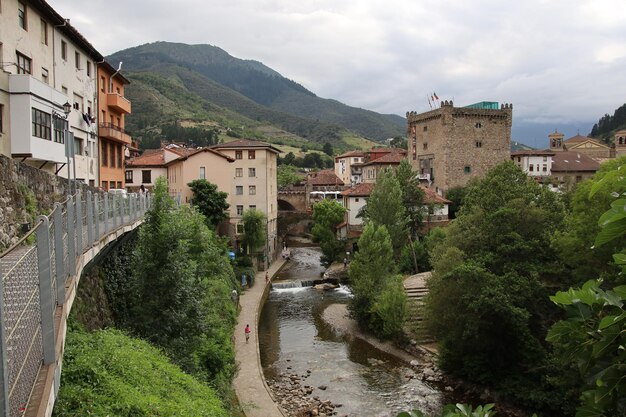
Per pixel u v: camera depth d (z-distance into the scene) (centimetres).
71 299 1147
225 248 5928
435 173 9612
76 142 4141
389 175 6300
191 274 2308
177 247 2227
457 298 3122
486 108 9925
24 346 702
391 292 4191
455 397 3177
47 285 820
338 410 2995
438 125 9456
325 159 19550
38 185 1933
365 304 4512
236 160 7438
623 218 520
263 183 7450
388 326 4078
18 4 3150
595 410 596
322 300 5722
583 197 2783
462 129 9381
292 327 4712
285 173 14700
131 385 1433
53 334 823
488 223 3388
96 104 4700
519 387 2962
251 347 3716
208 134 19038
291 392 3241
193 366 2134
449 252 3388
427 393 3241
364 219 6712
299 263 8075
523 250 3145
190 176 7112
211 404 1734
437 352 3812
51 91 3030
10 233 1580
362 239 4744
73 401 1191
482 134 9481
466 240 3503
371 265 4653
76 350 1473
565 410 2702
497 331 3058
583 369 616
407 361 3838
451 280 3153
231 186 7419
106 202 1998
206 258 3853
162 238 2180
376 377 3525
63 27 3797
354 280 4703
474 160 9450
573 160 10325
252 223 6875
